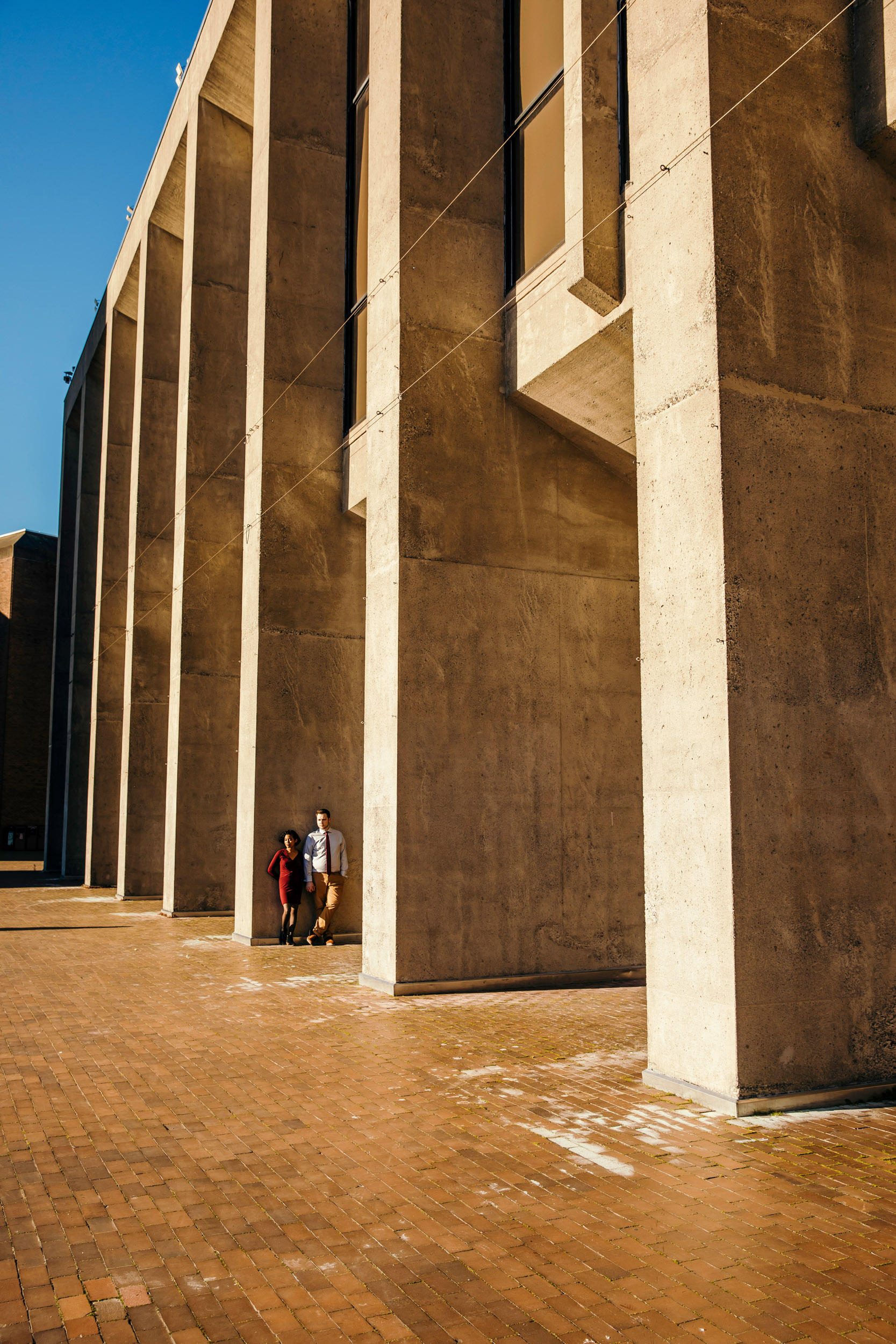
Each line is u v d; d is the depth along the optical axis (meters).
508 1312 3.07
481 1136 4.75
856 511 5.80
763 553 5.47
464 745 9.04
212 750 15.70
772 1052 5.18
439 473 9.20
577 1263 3.40
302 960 10.80
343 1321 3.03
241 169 16.78
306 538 12.84
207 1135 4.80
